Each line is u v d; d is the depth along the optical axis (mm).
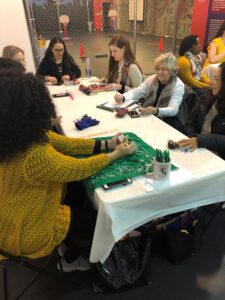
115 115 1950
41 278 1497
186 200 1210
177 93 2100
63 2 6512
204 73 3512
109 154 1246
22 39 3631
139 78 2660
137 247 1403
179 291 1423
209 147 1432
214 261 1586
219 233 1771
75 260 1475
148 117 1892
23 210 1014
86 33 8617
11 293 1437
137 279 1390
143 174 1193
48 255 1223
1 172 967
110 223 1065
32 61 3811
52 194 1083
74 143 1402
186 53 3312
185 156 1343
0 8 3377
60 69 3348
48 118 964
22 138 904
